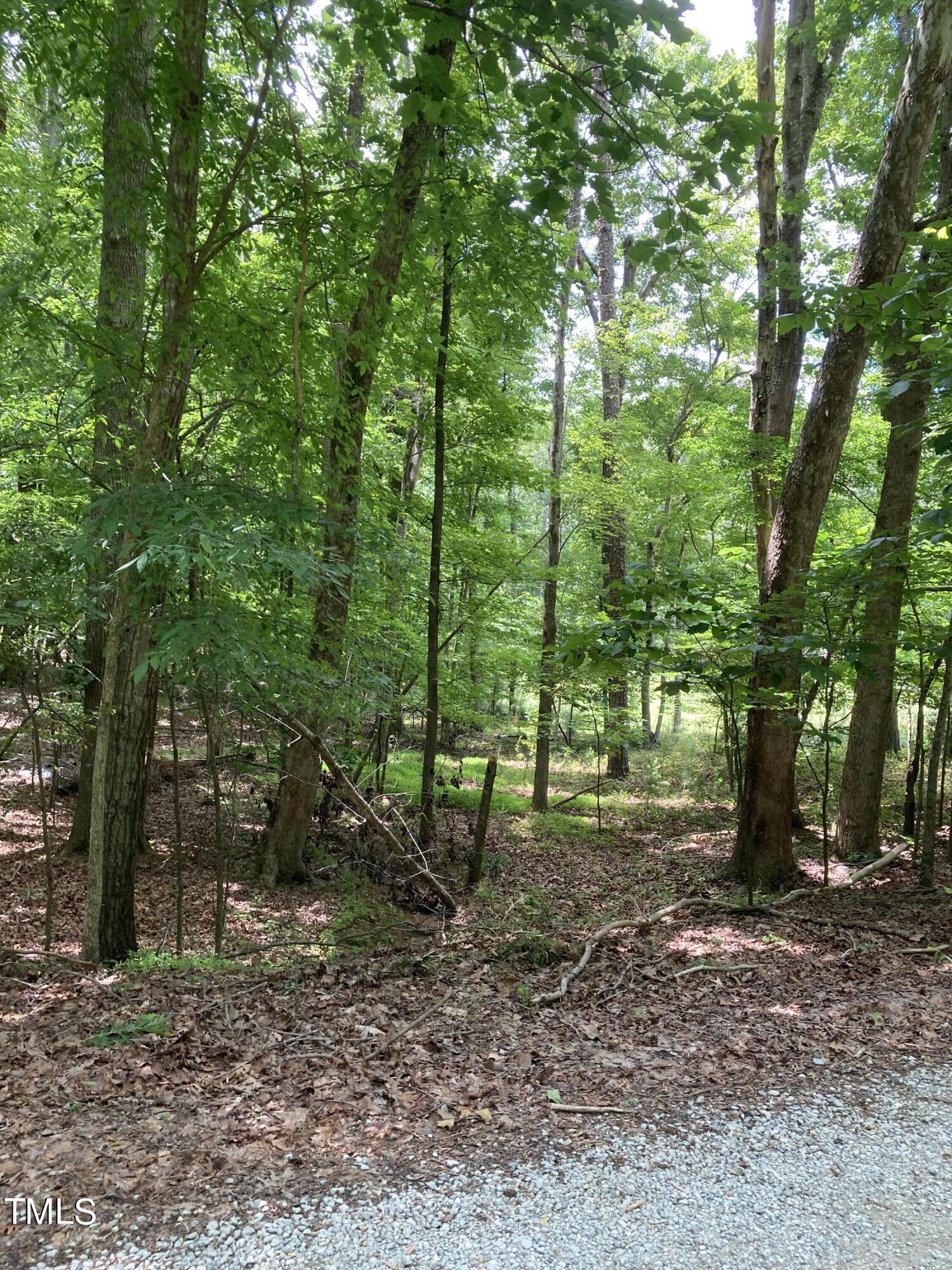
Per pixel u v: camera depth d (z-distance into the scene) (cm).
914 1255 229
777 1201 254
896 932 595
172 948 645
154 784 1194
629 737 1520
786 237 1091
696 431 1867
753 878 807
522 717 1628
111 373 490
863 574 561
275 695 506
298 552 403
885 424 1162
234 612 458
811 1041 392
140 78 471
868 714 898
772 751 804
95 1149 272
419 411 1148
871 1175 271
